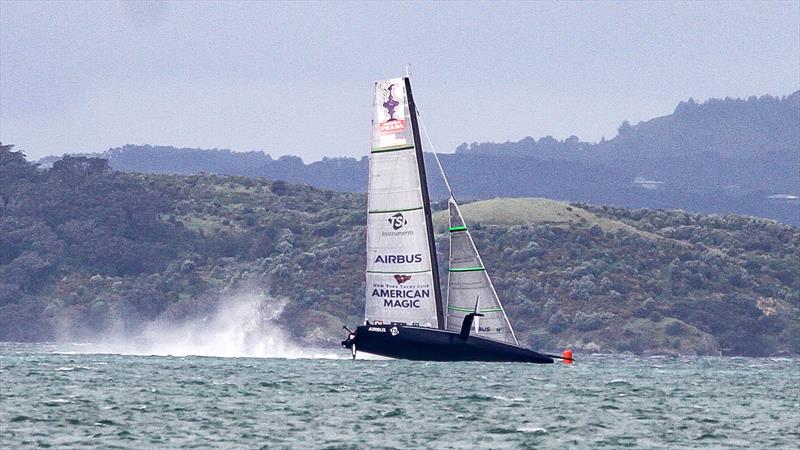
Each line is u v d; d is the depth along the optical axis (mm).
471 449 172375
